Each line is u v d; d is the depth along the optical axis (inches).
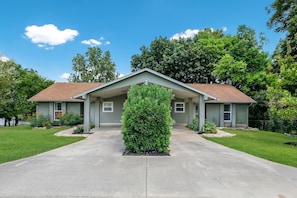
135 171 210.8
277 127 681.0
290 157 285.7
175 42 1099.9
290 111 407.5
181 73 1003.3
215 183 179.0
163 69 1019.3
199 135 503.5
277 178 193.9
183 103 823.7
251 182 182.5
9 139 428.5
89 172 206.7
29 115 921.5
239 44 904.3
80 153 296.4
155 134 296.7
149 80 514.0
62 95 755.4
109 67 1384.1
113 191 161.0
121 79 506.3
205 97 538.6
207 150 323.9
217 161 253.9
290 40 589.3
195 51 1011.9
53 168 219.8
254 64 886.4
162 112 301.9
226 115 759.1
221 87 836.6
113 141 404.5
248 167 228.7
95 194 155.6
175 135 499.5
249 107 855.1
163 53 1072.2
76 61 1375.5
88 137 459.8
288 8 639.1
